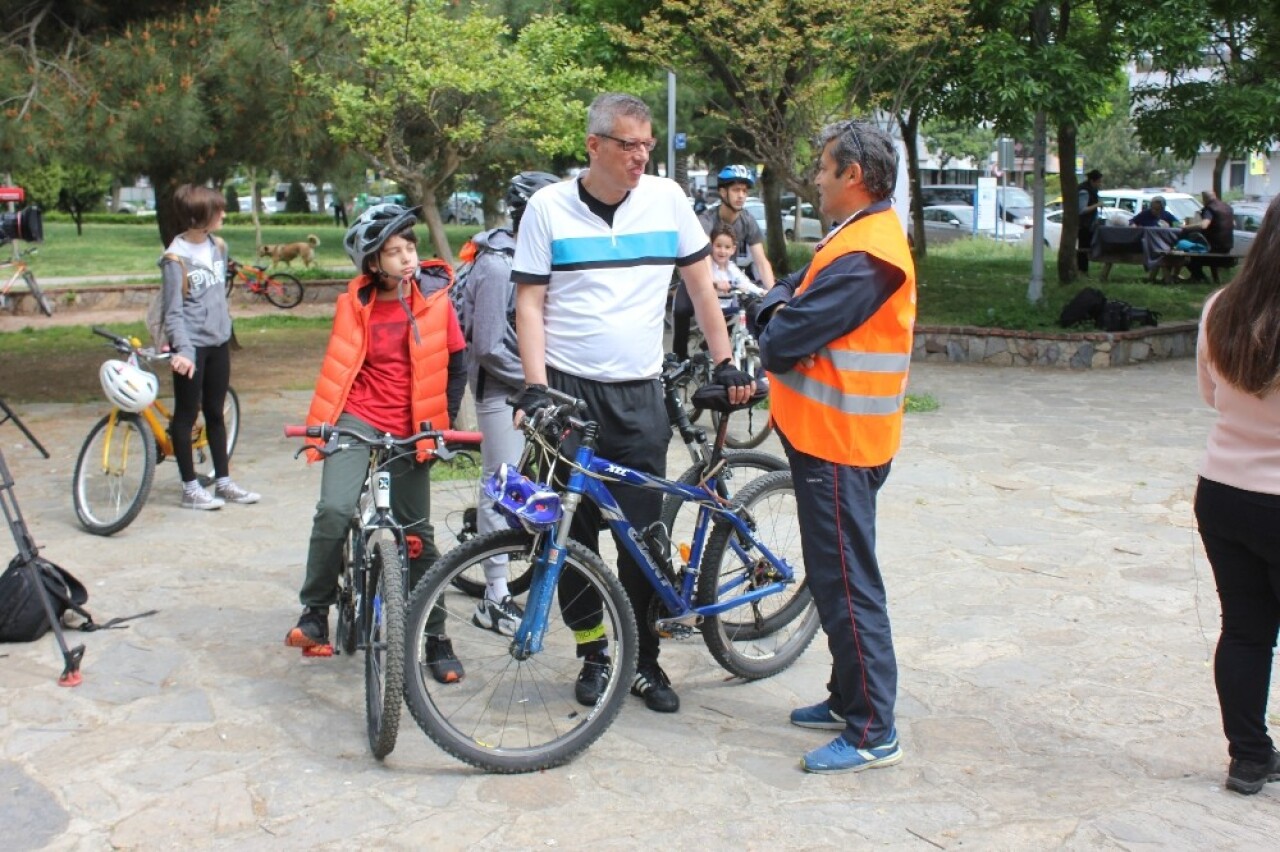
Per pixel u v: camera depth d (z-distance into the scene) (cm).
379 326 461
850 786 382
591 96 1764
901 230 386
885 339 382
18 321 1727
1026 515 691
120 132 902
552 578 395
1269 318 335
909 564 605
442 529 657
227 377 699
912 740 415
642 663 443
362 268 458
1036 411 1009
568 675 466
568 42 1077
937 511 700
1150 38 1236
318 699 446
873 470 390
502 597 462
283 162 1123
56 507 708
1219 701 377
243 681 461
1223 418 359
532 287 413
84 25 1008
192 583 575
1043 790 379
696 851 343
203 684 458
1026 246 2544
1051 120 1282
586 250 412
